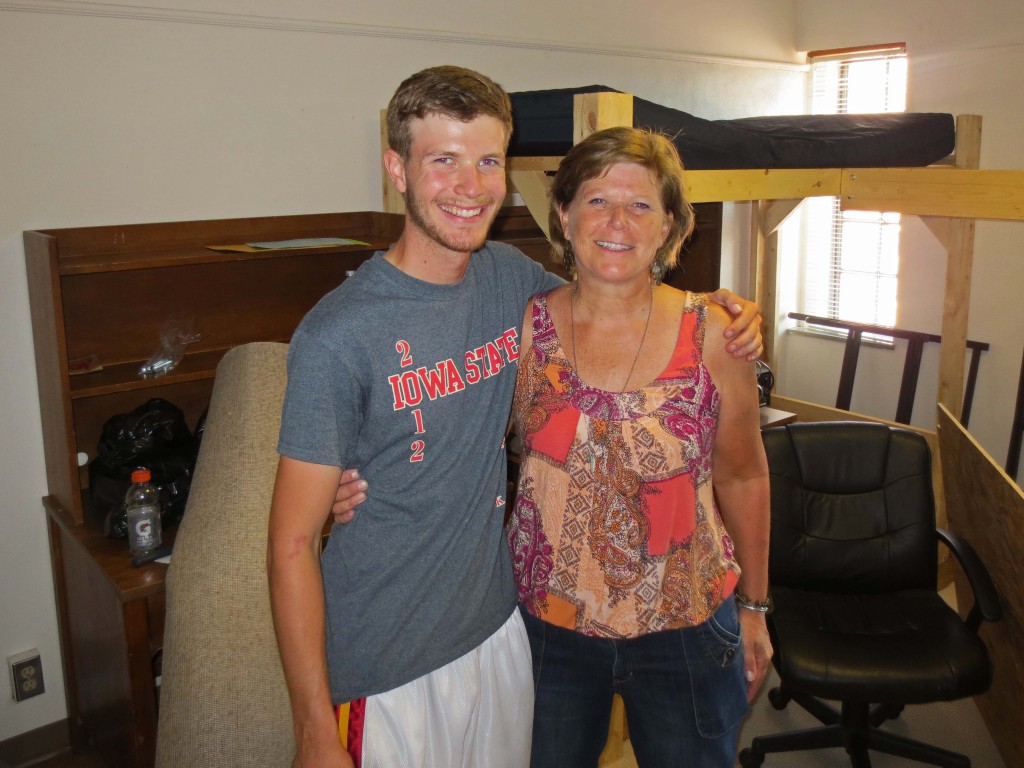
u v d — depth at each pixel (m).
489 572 1.47
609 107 2.13
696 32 4.11
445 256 1.33
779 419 3.45
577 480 1.46
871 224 4.61
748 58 4.38
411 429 1.34
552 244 1.64
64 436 2.38
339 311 1.29
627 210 1.42
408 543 1.37
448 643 1.42
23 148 2.41
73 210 2.52
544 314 1.52
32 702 2.70
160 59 2.60
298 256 2.95
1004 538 2.35
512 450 2.73
